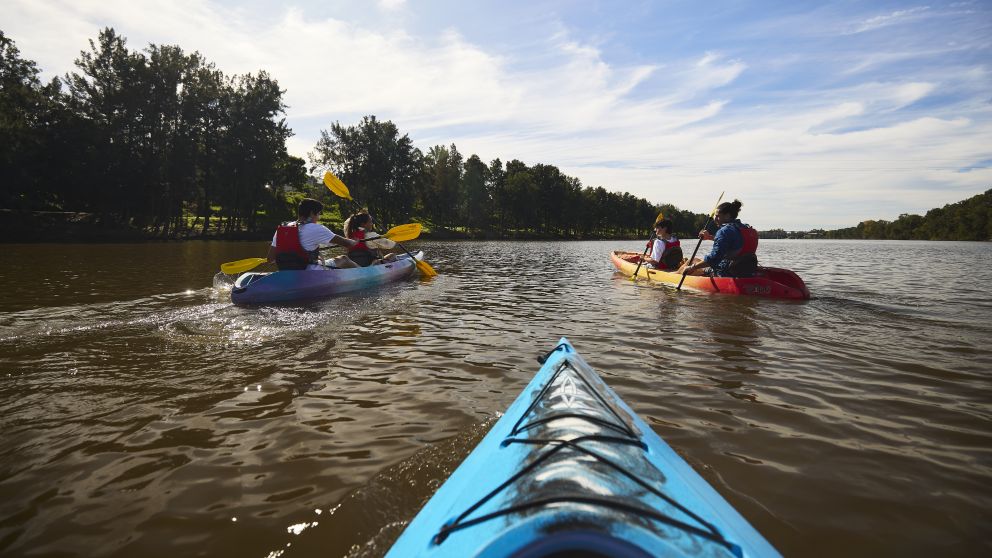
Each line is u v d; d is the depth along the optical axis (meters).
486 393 3.42
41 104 31.11
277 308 6.50
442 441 2.67
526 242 49.03
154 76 32.16
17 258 14.66
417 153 57.31
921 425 2.91
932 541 1.88
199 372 3.82
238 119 36.97
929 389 3.50
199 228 36.69
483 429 2.82
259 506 2.10
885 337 5.05
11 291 7.71
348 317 6.01
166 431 2.80
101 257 15.42
